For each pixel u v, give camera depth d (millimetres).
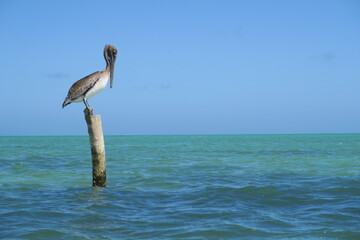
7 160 27734
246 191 12664
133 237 7746
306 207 10391
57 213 9711
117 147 54781
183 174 18297
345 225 8539
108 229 8320
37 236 7773
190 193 12602
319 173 18719
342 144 61750
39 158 30234
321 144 62562
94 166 12664
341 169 20797
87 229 8312
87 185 14789
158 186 14352
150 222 8867
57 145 67250
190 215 9523
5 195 12266
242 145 60719
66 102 11898
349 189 13039
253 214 9578
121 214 9656
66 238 7672
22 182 15625
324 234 7879
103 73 12383
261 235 7836
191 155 34062
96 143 12477
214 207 10406
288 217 9273
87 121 12336
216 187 13703
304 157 30906
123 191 13031
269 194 12180
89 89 12000
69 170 20547
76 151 42844
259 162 25859
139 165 23406
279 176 17469
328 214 9523
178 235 7852
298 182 15094
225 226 8461
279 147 51344
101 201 11188
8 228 8320
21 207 10375
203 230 8164
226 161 26781
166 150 44281
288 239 7566
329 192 12523
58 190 13469
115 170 20297
